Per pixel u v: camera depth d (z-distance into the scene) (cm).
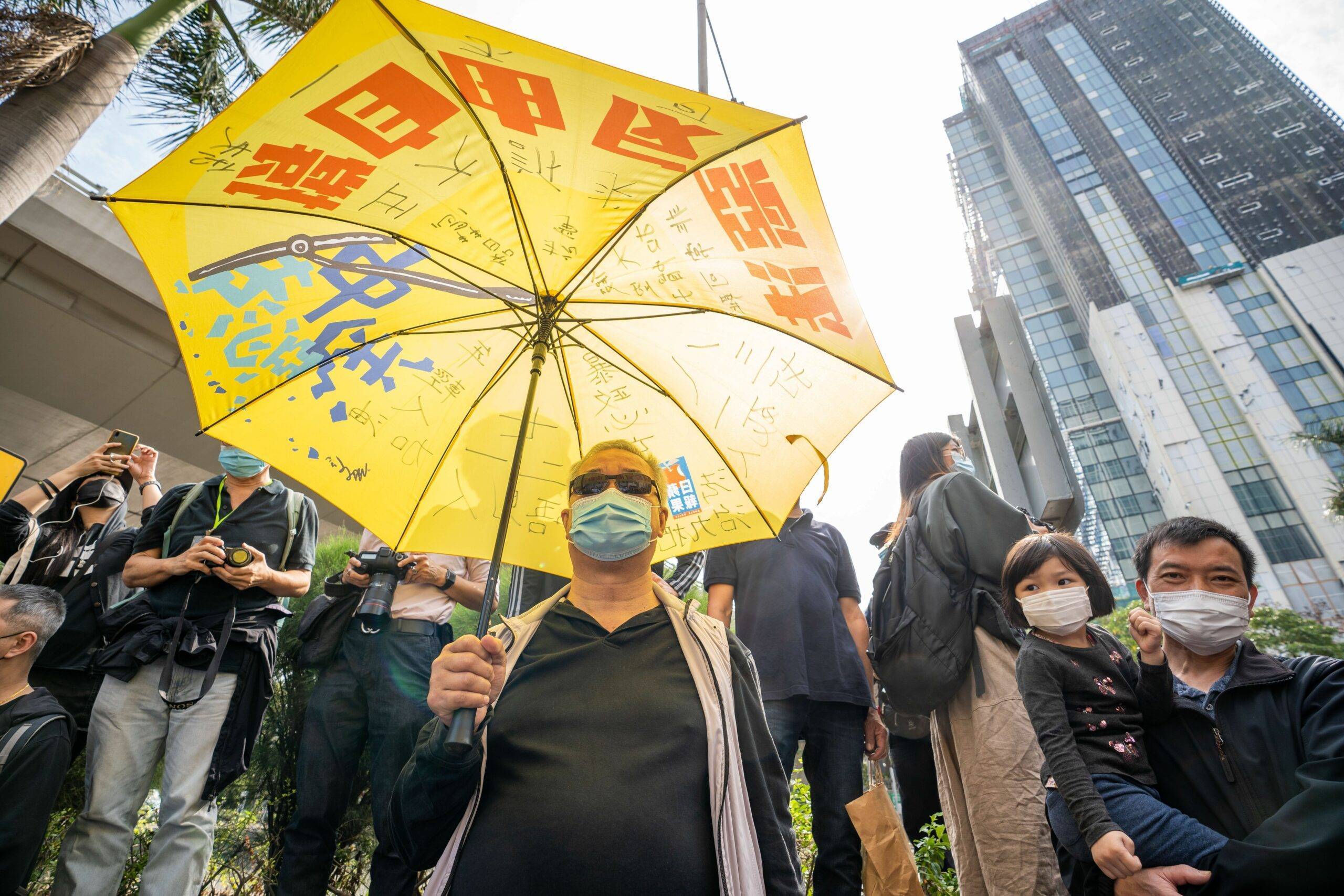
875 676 311
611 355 193
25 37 550
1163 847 164
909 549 292
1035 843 220
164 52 779
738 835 139
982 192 9281
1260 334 6019
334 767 268
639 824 129
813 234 163
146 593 293
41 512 358
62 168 1209
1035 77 9331
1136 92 8394
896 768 363
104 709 259
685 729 147
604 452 184
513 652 163
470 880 128
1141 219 7225
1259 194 6781
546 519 186
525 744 143
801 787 436
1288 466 5409
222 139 140
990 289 8669
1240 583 198
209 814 257
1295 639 2636
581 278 174
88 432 1548
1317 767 149
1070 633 219
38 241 1240
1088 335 7150
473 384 184
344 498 158
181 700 263
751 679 173
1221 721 183
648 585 187
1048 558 227
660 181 155
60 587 354
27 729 240
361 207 153
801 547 303
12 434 1508
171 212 148
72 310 1331
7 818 220
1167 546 210
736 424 186
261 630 289
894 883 223
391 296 173
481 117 145
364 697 283
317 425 162
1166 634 204
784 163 157
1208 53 8250
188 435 1584
